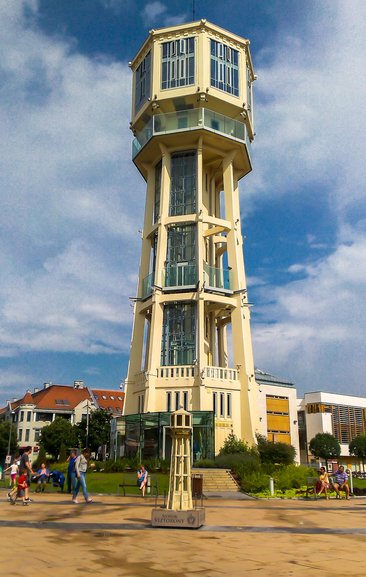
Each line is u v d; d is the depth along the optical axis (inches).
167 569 327.6
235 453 1427.2
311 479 1157.7
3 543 413.4
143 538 457.7
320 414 3149.6
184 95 1728.6
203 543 435.2
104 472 1392.7
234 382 1610.5
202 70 1732.3
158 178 1908.2
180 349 1689.2
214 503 901.8
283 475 1209.4
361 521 626.5
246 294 1723.7
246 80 1861.5
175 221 1738.4
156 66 1795.0
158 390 1589.6
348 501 995.9
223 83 1781.5
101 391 4003.4
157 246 1740.9
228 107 1790.1
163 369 1610.5
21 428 3479.3
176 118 1752.0
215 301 1654.8
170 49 1803.6
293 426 2623.0
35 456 3339.1
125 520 588.7
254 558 369.4
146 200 1888.5
